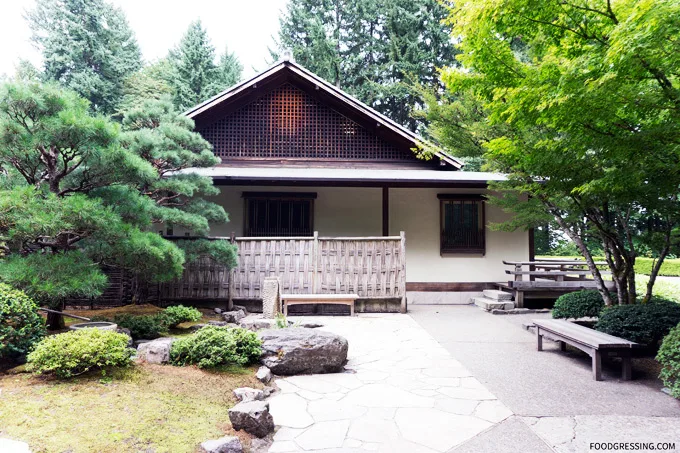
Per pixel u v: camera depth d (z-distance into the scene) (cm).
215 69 2611
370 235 1153
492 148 573
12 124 462
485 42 507
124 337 416
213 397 392
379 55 2623
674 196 572
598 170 517
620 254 734
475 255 1157
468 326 809
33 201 445
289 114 1212
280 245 959
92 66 2680
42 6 2628
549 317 917
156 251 529
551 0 401
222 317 834
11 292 426
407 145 1212
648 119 447
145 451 278
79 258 492
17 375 381
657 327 570
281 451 311
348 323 831
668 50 329
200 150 892
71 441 273
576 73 370
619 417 378
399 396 431
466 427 356
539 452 311
